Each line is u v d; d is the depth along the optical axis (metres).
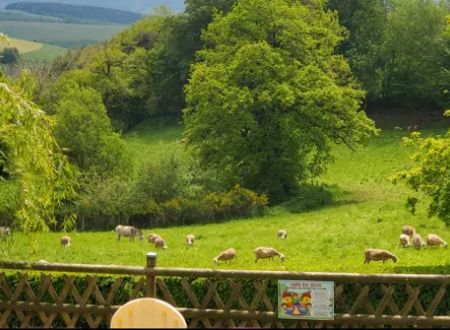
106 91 113.94
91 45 141.25
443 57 97.31
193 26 120.69
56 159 19.98
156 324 10.41
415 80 99.56
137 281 20.05
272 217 58.75
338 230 45.25
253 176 68.94
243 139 68.25
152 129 111.69
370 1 110.69
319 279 17.28
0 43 20.50
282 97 66.06
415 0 98.75
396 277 17.20
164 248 42.44
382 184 69.88
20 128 18.50
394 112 100.38
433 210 27.27
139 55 120.94
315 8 86.06
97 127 71.06
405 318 17.27
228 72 69.81
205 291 20.08
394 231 43.06
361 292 17.44
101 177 67.81
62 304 18.25
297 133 68.38
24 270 19.38
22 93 19.20
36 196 18.92
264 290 17.78
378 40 106.31
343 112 68.62
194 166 68.44
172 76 118.31
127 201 62.22
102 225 62.59
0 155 18.77
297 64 70.19
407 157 78.94
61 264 18.28
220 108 68.25
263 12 71.88
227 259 34.28
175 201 61.81
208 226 56.59
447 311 19.27
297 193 68.75
